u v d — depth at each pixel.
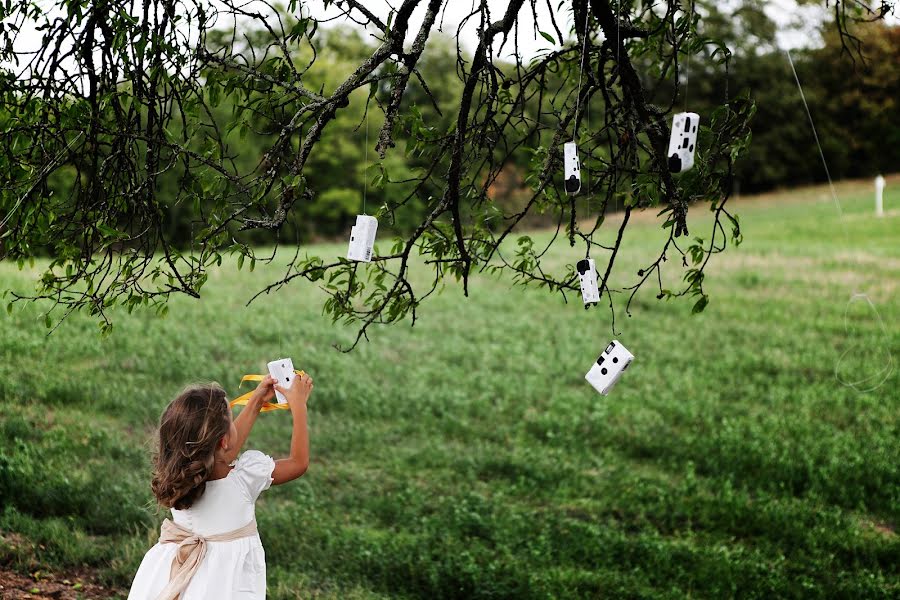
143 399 11.37
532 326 18.56
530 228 32.84
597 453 11.32
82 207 4.64
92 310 4.36
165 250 4.32
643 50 5.64
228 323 16.83
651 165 4.65
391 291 4.68
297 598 6.20
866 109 38.22
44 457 8.47
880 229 32.94
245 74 4.25
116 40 4.18
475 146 5.01
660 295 4.55
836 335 18.52
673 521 9.07
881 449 11.52
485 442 11.46
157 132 4.55
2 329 13.50
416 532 8.12
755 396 14.16
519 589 6.84
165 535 3.50
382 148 4.22
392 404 12.70
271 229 4.20
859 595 7.52
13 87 4.52
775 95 37.56
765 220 36.22
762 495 9.89
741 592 7.40
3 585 5.80
